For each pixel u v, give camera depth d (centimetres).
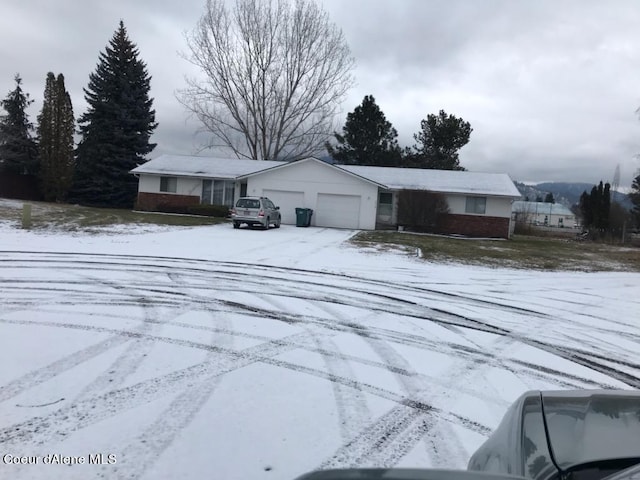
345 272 1286
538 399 264
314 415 421
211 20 3644
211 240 1850
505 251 2073
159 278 1049
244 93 3831
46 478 309
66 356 534
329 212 2922
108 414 403
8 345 562
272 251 1627
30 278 984
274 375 510
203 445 360
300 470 333
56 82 3728
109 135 3922
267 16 3700
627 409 248
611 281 1400
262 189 2967
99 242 1628
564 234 4016
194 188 3275
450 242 2323
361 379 515
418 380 523
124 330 645
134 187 3984
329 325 736
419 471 188
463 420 426
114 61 3978
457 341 691
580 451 209
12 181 3788
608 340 748
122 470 322
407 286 1135
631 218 4272
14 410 403
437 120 4847
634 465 193
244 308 814
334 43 3803
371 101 4631
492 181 3130
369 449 367
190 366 523
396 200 3000
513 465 216
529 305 998
